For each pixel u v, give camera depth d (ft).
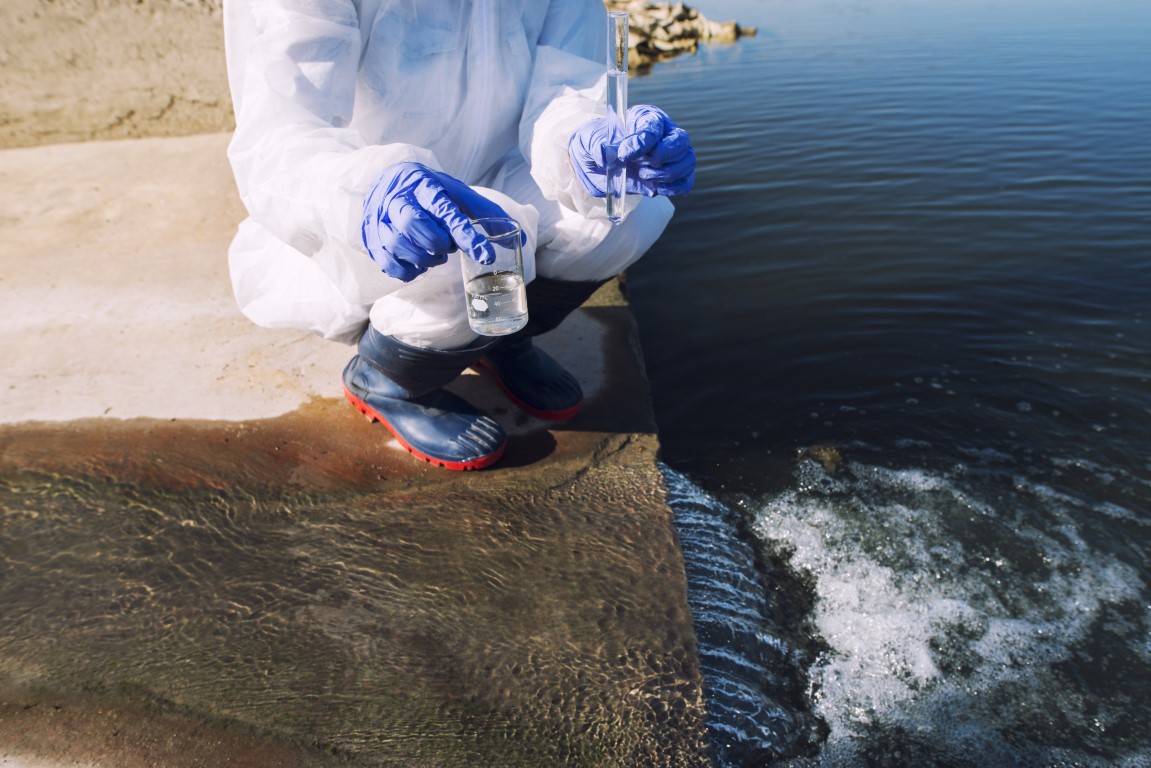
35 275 9.83
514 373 7.66
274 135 5.33
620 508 6.78
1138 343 9.82
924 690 6.07
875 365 9.57
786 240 12.54
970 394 9.05
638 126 5.71
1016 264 11.63
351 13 5.52
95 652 5.38
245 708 5.04
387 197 4.84
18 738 4.86
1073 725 5.83
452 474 7.09
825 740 5.69
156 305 9.32
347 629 5.60
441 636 5.58
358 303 5.77
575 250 6.71
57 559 6.10
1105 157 15.23
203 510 6.58
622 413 7.88
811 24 29.78
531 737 4.96
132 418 7.56
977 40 25.41
